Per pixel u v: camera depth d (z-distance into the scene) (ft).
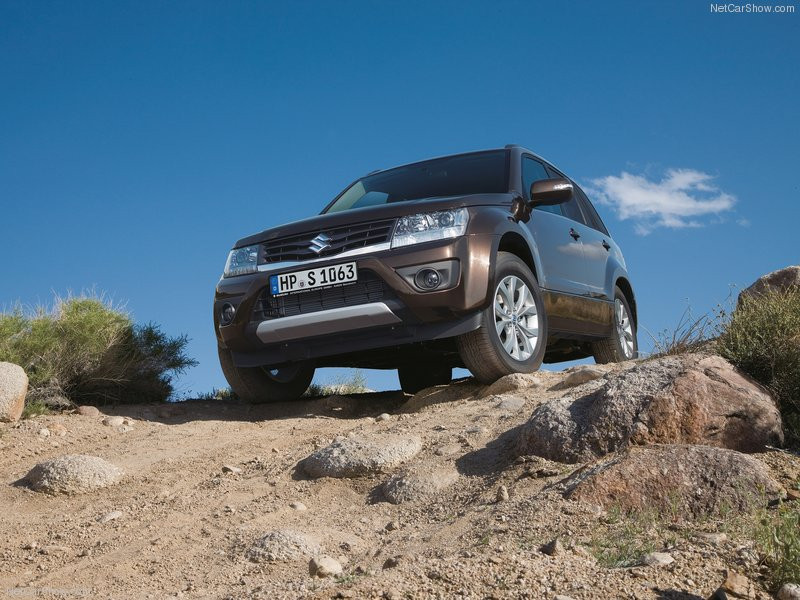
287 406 22.04
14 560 11.86
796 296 15.74
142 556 11.57
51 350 23.29
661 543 9.36
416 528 11.51
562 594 7.84
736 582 7.88
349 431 17.17
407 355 21.61
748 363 14.12
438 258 18.15
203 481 15.21
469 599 7.80
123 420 20.76
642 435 12.03
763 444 12.12
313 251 19.02
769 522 9.21
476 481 12.71
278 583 9.71
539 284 20.95
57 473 15.20
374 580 8.35
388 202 22.07
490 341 18.69
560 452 12.55
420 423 16.53
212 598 9.56
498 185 21.66
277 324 19.12
